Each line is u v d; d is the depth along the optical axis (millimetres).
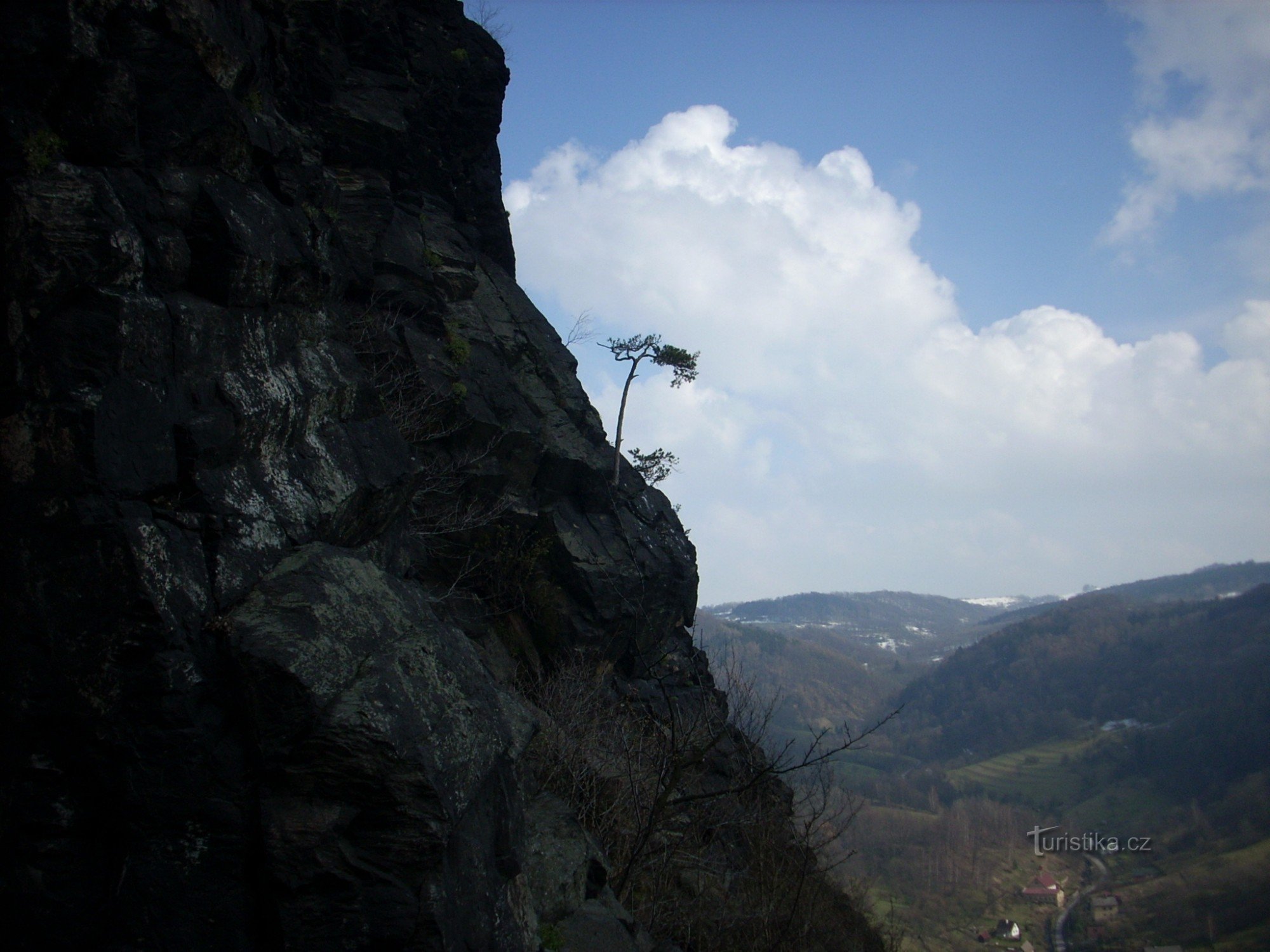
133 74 7617
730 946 11523
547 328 22156
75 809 5953
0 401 6207
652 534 20453
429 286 17719
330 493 8500
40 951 5754
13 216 6316
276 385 8266
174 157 8016
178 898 5859
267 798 6117
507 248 23312
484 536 17062
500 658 16125
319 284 9672
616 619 18250
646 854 11250
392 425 10531
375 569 7988
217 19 8828
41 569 6016
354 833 6207
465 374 17375
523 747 8242
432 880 6297
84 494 6105
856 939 15758
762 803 14719
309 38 16984
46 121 6949
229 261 7871
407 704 6738
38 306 6270
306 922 5902
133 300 6738
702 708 15164
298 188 10172
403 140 18094
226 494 7176
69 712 5902
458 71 21500
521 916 7621
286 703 6203
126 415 6492
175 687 5984
